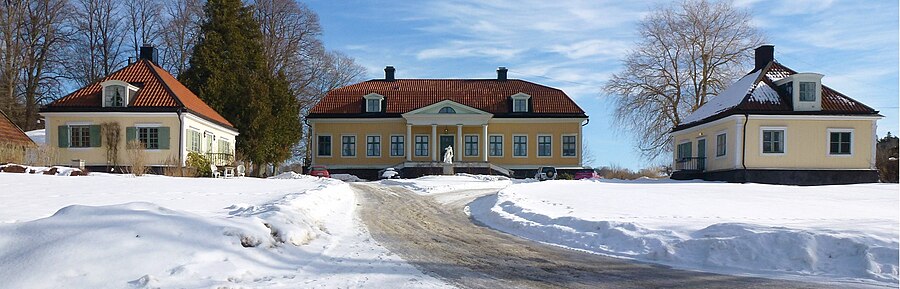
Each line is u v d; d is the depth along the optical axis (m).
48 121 35.75
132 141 34.09
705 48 44.81
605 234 12.16
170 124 35.56
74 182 22.83
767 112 33.69
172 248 8.56
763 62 38.34
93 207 9.80
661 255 10.45
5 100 47.16
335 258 9.71
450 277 8.59
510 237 13.15
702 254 10.16
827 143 34.03
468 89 53.88
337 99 52.78
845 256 9.36
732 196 22.12
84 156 35.56
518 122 51.31
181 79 45.84
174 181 25.92
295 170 63.19
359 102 52.38
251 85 44.22
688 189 25.94
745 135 33.81
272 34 55.50
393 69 56.41
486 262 9.91
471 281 8.38
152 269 7.90
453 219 16.62
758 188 26.53
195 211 13.96
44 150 30.94
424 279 8.35
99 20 55.12
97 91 36.81
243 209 13.81
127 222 9.11
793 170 33.78
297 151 62.41
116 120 35.56
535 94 52.81
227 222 9.95
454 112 50.03
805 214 16.16
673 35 45.19
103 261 7.80
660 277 8.84
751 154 33.75
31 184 21.12
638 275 8.99
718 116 35.47
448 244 11.83
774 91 35.31
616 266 9.71
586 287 8.16
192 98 40.22
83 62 54.38
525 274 8.98
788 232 10.08
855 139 34.09
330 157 51.72
